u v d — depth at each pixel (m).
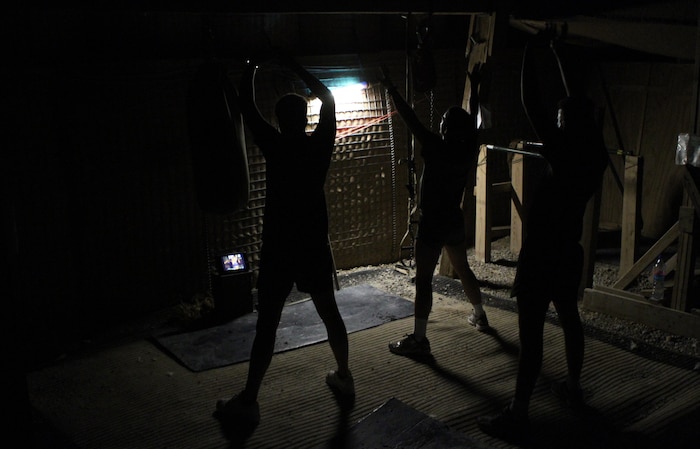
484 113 5.66
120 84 5.55
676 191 7.79
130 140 5.69
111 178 5.64
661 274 5.39
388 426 3.70
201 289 6.30
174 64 5.80
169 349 5.02
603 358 4.65
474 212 7.69
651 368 4.49
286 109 3.64
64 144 5.38
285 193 3.67
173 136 5.91
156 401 4.18
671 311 5.13
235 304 5.66
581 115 3.54
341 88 6.68
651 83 7.94
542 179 3.62
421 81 4.91
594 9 5.10
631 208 5.91
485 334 5.13
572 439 3.60
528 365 3.56
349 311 5.71
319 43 6.84
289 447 3.58
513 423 3.59
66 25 5.46
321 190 3.81
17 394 2.80
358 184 6.96
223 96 3.81
